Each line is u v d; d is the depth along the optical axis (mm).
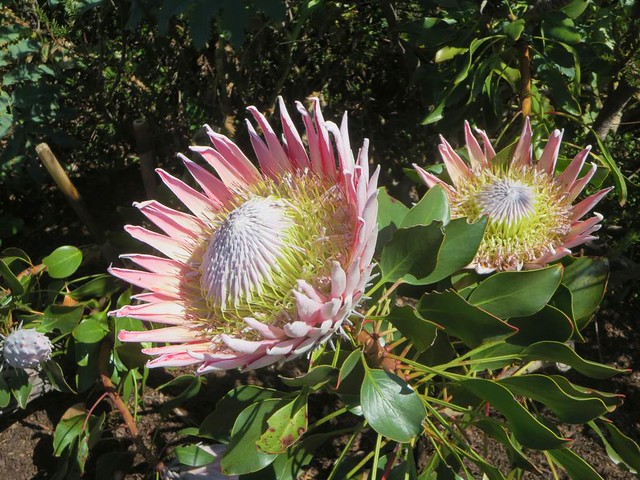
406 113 797
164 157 811
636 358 657
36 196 786
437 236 407
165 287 422
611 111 667
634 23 605
